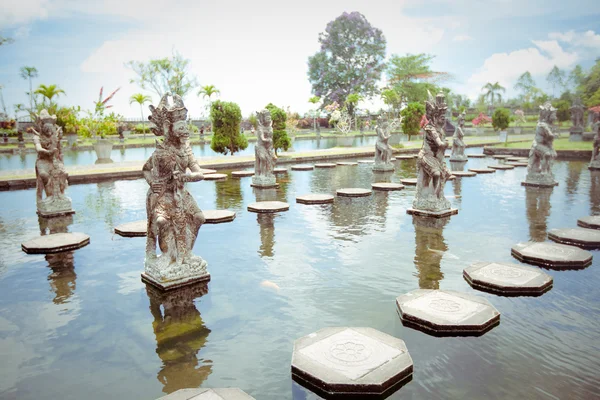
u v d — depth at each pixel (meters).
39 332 3.66
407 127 24.84
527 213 7.93
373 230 6.85
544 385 2.80
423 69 46.94
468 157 19.39
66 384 2.91
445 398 2.69
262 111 11.36
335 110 36.88
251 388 2.85
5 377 3.00
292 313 3.94
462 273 4.91
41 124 7.96
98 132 31.98
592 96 28.55
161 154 4.49
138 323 3.80
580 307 3.98
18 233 6.92
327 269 5.09
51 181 8.14
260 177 11.42
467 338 3.45
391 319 3.80
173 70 34.91
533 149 10.94
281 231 6.84
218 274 4.97
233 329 3.65
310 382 2.84
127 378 2.97
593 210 8.10
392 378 2.80
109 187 11.74
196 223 4.72
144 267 4.98
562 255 5.20
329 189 10.99
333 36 50.59
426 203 7.77
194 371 3.05
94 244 6.23
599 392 2.71
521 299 4.18
